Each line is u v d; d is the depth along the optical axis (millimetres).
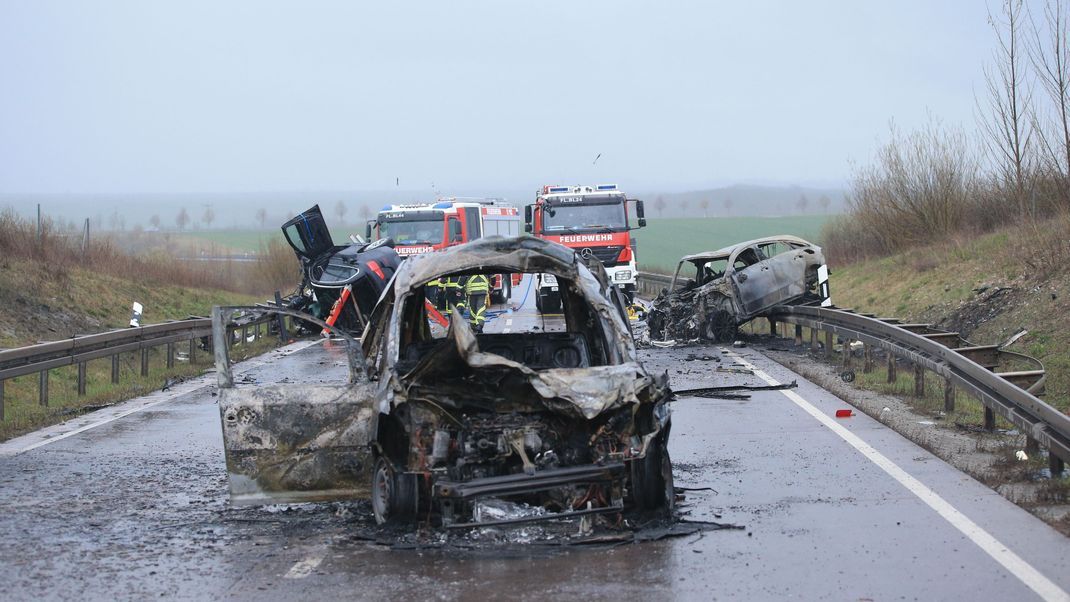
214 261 49531
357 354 10086
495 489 8258
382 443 8906
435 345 10945
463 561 8250
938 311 26031
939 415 14711
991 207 34094
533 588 7504
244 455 9445
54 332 25688
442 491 8266
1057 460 10547
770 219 174750
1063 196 26562
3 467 12547
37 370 17391
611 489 8703
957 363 13953
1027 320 21172
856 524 9156
